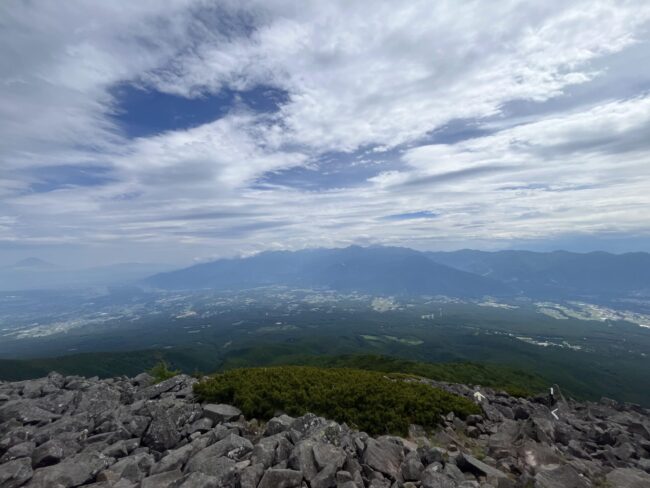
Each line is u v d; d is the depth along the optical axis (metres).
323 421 13.70
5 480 9.46
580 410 25.06
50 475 9.75
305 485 9.66
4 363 147.75
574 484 10.63
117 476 10.15
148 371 25.61
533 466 12.11
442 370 72.44
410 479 10.66
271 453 10.93
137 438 12.98
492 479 11.05
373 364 80.62
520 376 82.38
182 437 13.52
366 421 16.03
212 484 8.95
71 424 13.66
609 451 15.27
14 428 13.46
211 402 17.42
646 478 12.07
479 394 22.39
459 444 14.99
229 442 11.48
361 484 9.84
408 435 15.51
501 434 16.09
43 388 20.14
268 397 17.05
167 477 9.76
